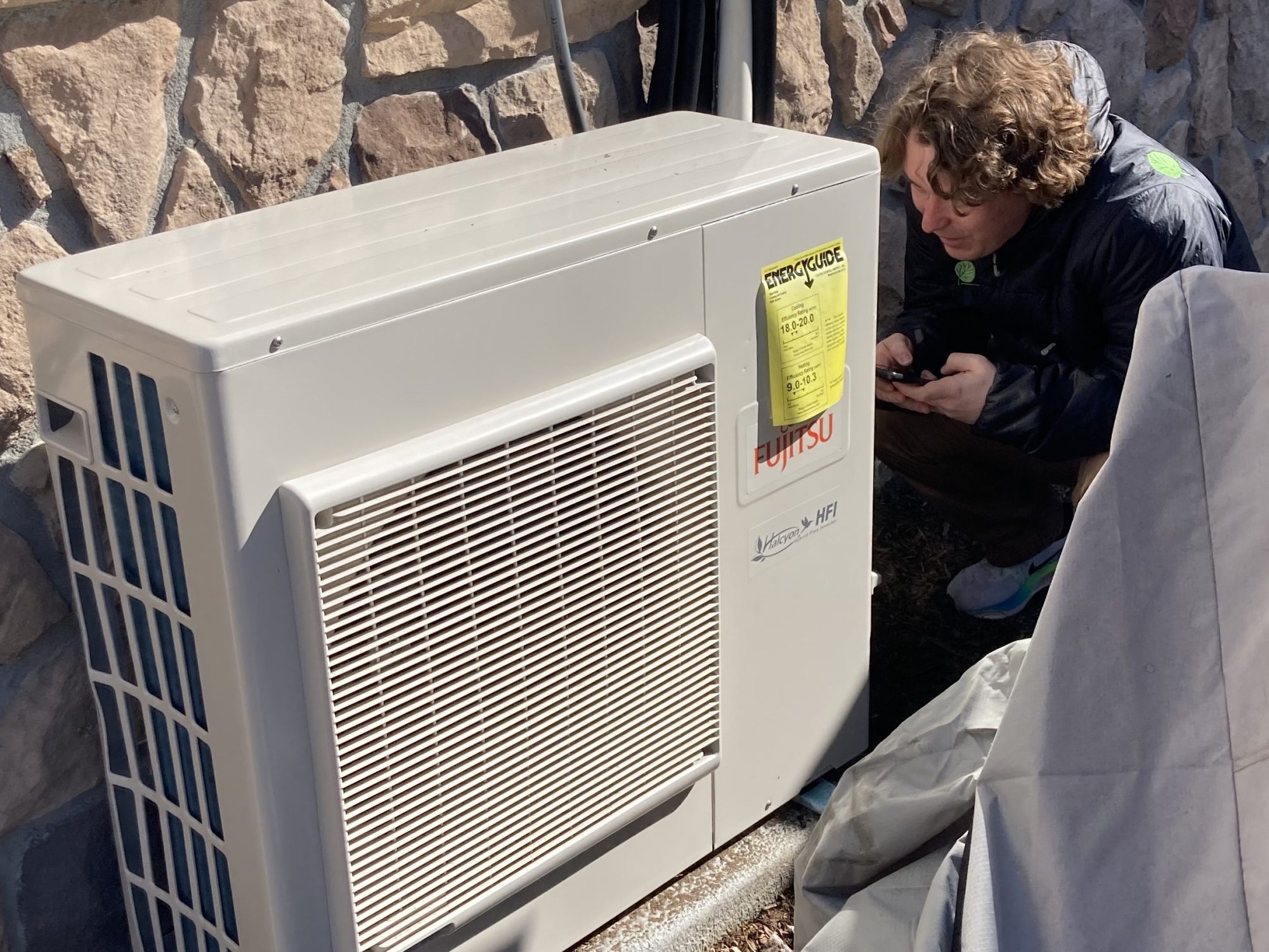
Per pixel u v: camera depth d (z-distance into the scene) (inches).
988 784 46.6
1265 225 154.1
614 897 71.1
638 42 90.9
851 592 80.4
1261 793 40.8
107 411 54.7
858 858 64.0
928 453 101.4
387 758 56.2
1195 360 41.1
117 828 67.6
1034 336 95.4
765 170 68.4
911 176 85.2
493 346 56.7
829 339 71.8
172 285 54.4
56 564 68.1
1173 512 42.0
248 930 58.7
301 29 71.8
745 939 76.4
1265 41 143.6
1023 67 80.2
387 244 59.1
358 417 52.7
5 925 68.9
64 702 69.0
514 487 57.7
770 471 71.4
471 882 61.3
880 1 106.8
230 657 52.1
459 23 79.4
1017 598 103.2
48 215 64.7
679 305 63.9
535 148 75.4
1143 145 87.3
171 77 67.8
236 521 49.9
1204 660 42.1
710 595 69.3
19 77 61.8
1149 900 43.4
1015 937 45.4
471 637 57.7
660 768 69.4
